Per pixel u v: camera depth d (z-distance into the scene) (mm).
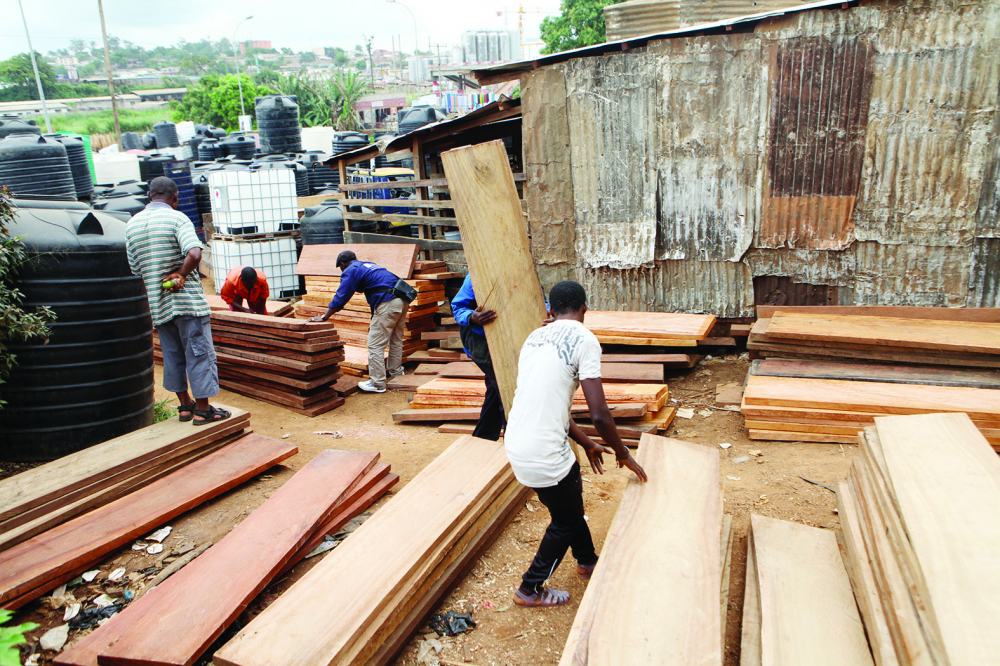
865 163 6547
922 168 6371
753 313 7348
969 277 6434
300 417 6859
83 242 5094
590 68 7324
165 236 4715
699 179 7188
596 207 7699
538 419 3125
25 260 4840
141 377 5699
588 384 3100
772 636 2770
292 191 11859
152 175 18312
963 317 6008
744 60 6734
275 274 11797
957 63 6039
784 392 5316
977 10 5875
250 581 3406
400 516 3779
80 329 5172
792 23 6492
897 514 2830
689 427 5758
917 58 6156
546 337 3223
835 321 6156
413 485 4125
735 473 4859
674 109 7098
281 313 9680
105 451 4641
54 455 5289
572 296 3303
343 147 20000
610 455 5371
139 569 3938
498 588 3748
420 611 3365
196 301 4887
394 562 3361
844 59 6395
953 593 2291
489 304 4395
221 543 3752
